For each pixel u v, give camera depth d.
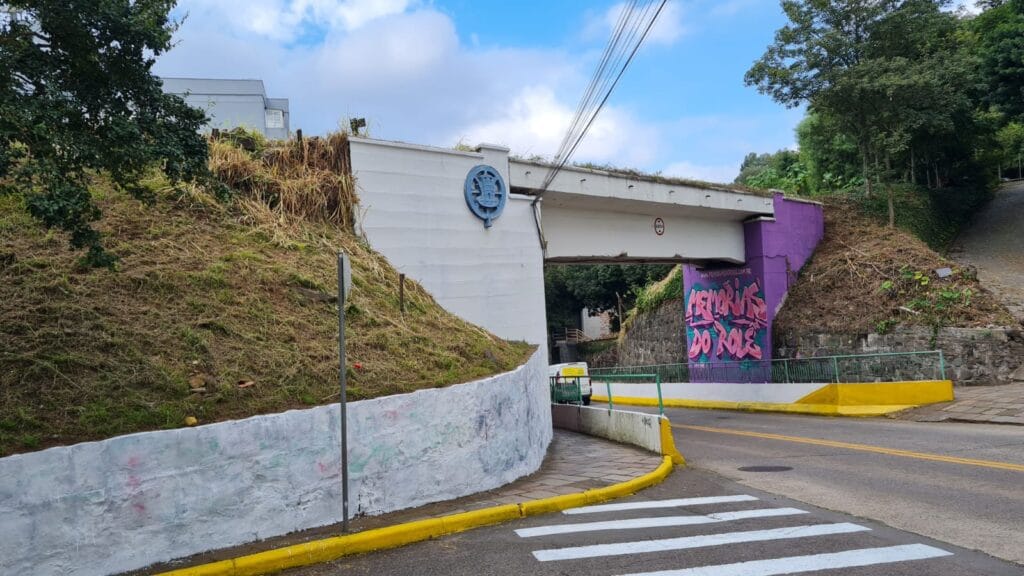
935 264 22.92
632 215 23.05
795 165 46.00
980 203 32.78
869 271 24.36
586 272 52.25
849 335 22.92
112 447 5.86
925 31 26.56
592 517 7.93
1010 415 14.82
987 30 34.69
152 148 6.32
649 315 35.72
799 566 5.66
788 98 27.86
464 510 7.82
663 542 6.59
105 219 10.13
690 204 22.78
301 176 13.55
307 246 11.95
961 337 19.64
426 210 14.90
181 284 9.09
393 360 9.44
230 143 13.48
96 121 6.32
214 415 6.88
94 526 5.65
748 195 25.20
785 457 12.31
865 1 27.09
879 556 5.87
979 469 9.74
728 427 18.47
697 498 8.97
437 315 12.56
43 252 8.82
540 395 13.05
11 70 5.68
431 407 8.40
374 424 7.75
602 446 14.02
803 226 27.42
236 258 10.34
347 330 9.83
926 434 13.89
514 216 16.56
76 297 8.02
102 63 6.23
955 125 29.78
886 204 28.77
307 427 7.16
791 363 23.89
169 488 6.12
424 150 15.05
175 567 5.87
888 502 8.07
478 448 9.04
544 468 11.23
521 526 7.54
